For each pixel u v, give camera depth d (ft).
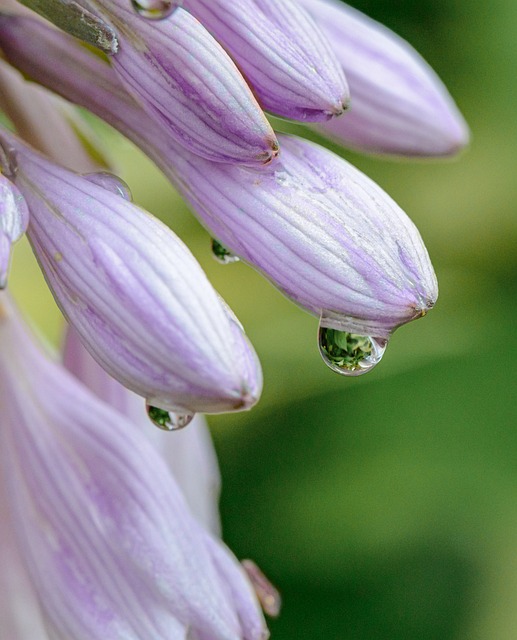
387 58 0.72
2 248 0.62
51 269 0.65
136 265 0.64
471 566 1.05
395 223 0.65
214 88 0.64
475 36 1.06
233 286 0.95
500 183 1.04
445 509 1.01
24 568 0.72
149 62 0.65
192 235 0.94
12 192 0.64
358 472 1.01
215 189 0.66
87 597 0.69
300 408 1.00
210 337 0.63
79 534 0.70
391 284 0.64
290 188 0.65
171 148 0.67
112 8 0.65
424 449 1.01
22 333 0.72
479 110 1.06
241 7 0.65
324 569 1.06
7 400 0.71
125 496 0.70
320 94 0.65
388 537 1.02
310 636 1.10
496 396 1.00
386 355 0.97
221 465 1.01
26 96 0.72
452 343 0.99
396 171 1.05
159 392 0.63
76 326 0.64
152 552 0.69
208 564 0.70
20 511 0.70
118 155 0.91
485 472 1.01
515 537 1.02
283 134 0.66
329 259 0.64
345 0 1.06
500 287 1.02
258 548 1.04
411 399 1.00
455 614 1.07
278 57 0.65
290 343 0.94
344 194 0.65
